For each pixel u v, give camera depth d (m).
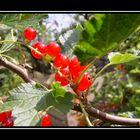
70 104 0.11
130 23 0.08
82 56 0.10
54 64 0.13
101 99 0.44
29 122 0.10
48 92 0.11
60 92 0.11
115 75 0.46
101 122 0.15
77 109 0.12
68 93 0.11
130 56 0.11
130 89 0.43
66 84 0.13
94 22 0.08
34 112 0.10
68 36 0.15
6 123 0.13
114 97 0.43
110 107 0.43
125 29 0.08
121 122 0.12
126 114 0.15
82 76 0.12
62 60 0.13
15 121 0.10
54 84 0.11
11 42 0.15
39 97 0.11
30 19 0.16
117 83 0.46
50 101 0.11
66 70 0.13
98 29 0.09
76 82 0.12
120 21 0.08
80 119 0.42
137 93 0.38
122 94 0.43
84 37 0.09
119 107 0.42
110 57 0.12
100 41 0.09
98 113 0.12
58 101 0.11
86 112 0.12
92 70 0.23
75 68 0.12
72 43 0.15
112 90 0.45
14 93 0.11
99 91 0.45
